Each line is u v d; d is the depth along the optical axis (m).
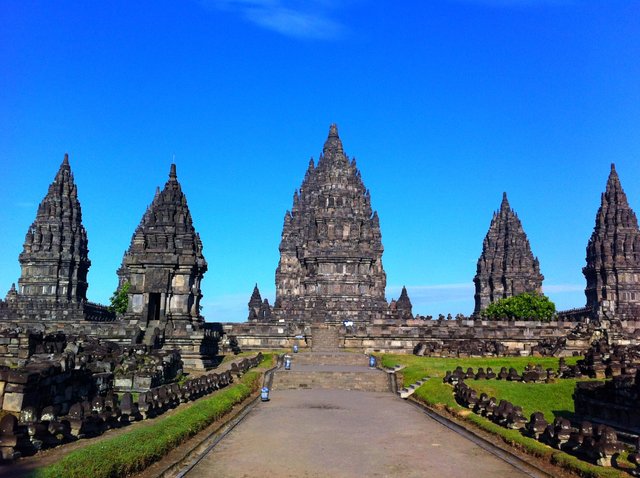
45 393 28.33
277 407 40.97
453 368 55.88
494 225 186.12
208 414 32.47
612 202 152.38
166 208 70.44
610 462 22.56
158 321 66.69
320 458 25.55
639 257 147.38
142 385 38.03
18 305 121.69
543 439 26.88
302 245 125.06
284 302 131.75
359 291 110.38
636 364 42.78
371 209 143.00
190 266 68.38
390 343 82.19
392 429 32.47
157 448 23.80
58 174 137.12
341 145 118.94
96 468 19.62
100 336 62.00
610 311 122.88
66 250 132.50
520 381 46.25
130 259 68.81
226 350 73.81
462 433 31.23
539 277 175.75
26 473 19.09
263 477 22.53
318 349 81.19
